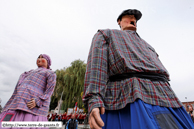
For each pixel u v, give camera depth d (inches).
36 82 80.6
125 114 27.1
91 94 25.0
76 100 788.0
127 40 38.8
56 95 809.5
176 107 28.4
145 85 27.9
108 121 28.1
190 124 27.1
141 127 21.4
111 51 34.8
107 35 38.6
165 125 22.8
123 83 29.4
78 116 704.4
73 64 841.5
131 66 30.0
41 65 98.6
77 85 727.7
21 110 66.7
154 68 31.6
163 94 28.2
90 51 35.5
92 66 29.3
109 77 33.1
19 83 80.9
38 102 71.4
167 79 36.4
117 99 28.5
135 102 25.0
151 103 25.5
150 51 41.7
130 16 52.4
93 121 21.1
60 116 729.0
